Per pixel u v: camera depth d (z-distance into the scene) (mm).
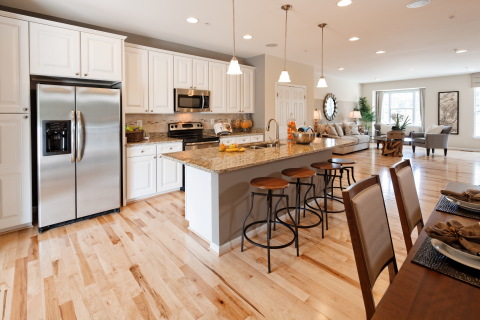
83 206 3107
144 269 2145
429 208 3455
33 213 3256
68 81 3373
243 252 2412
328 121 9430
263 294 1854
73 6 3139
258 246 2324
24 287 1908
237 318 1639
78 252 2398
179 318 1640
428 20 3699
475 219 1219
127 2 3053
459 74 8750
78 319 1625
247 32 4105
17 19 2689
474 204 1291
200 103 4613
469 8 3320
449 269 845
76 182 3033
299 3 3119
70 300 1784
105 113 3191
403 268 868
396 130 7820
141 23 3699
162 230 2859
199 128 4918
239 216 2553
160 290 1893
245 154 2754
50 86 2779
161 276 2053
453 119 9086
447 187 1716
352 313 1672
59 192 2922
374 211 1144
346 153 7863
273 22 3707
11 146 2734
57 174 2896
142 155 3773
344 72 8180
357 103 10875
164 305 1748
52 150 2891
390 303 707
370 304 971
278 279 2020
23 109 2770
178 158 2518
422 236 1090
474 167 6031
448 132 7492
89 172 3121
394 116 9633
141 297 1820
